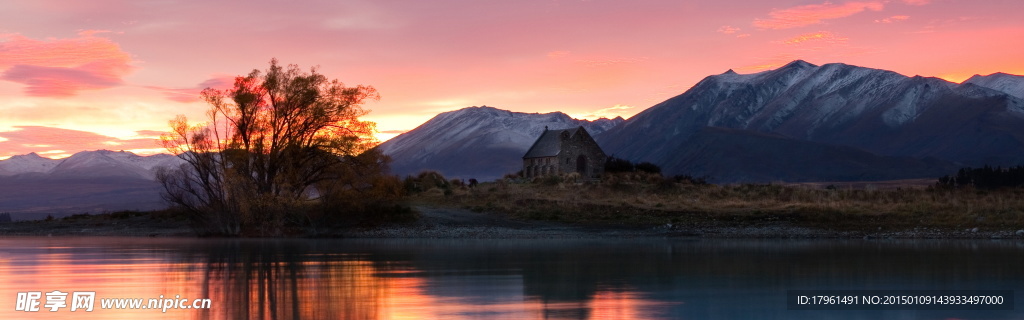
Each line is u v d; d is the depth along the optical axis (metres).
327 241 66.50
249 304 29.62
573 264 43.62
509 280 36.53
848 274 38.53
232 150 76.38
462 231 74.25
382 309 28.45
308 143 78.38
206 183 77.25
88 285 34.97
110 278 37.62
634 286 34.44
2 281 36.34
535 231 74.19
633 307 29.00
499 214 81.88
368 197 77.31
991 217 73.69
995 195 88.69
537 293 32.38
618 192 93.06
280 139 78.31
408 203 87.19
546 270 40.59
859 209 79.06
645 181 101.56
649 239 67.25
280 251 54.22
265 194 75.62
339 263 44.84
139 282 36.09
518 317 26.88
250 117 77.44
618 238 68.81
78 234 79.75
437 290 33.25
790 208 80.12
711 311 28.36
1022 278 36.91
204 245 61.06
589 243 62.12
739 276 37.78
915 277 37.31
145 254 51.62
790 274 38.59
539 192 93.81
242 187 75.69
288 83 78.44
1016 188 106.38
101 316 27.41
